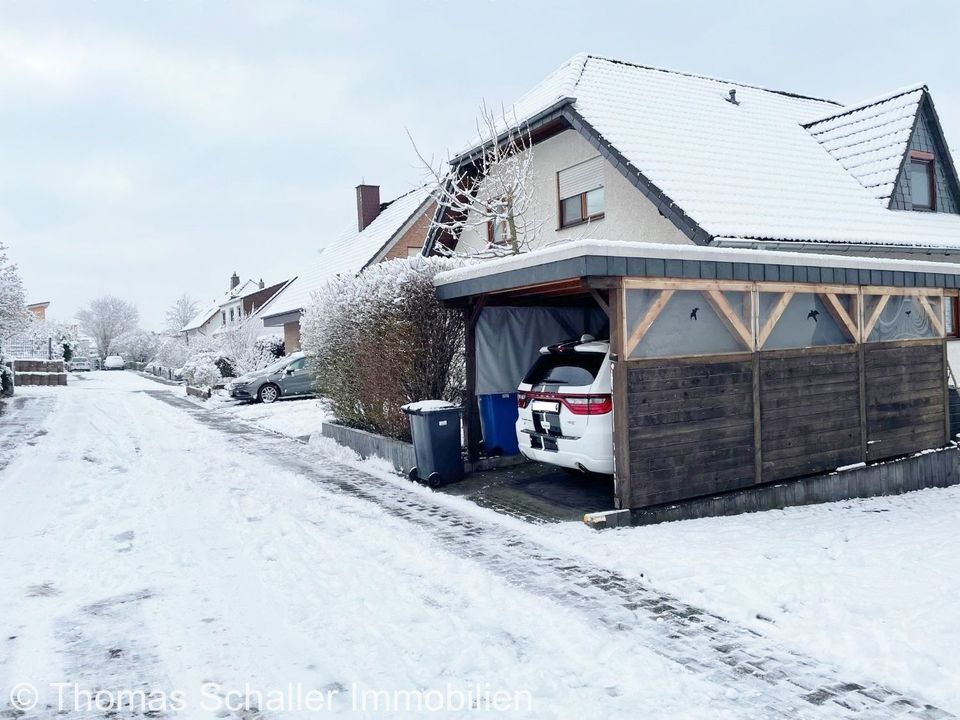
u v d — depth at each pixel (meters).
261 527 7.42
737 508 8.14
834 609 5.21
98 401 23.14
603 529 7.19
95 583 5.79
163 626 4.95
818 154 16.06
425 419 9.25
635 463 7.45
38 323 56.38
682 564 6.08
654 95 15.87
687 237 11.98
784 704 3.91
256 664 4.39
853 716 3.79
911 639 4.72
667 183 12.01
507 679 4.20
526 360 10.66
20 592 5.60
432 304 10.26
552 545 6.73
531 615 5.11
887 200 14.55
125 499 8.68
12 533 7.20
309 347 13.65
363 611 5.19
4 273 21.97
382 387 10.91
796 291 8.70
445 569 6.05
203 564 6.24
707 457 7.96
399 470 10.34
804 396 8.84
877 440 9.67
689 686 4.10
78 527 7.41
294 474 10.20
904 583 5.84
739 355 8.20
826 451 9.08
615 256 7.07
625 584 5.73
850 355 9.37
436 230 17.89
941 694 4.02
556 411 8.18
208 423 16.98
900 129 15.36
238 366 29.89
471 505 8.29
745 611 5.17
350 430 12.05
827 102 20.31
